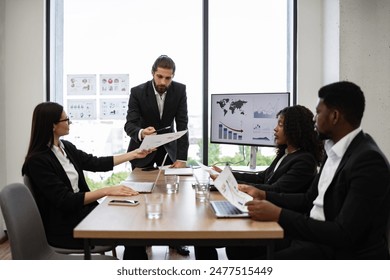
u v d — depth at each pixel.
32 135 2.06
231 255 1.95
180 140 3.20
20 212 1.59
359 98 1.53
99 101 3.98
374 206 1.38
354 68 3.33
